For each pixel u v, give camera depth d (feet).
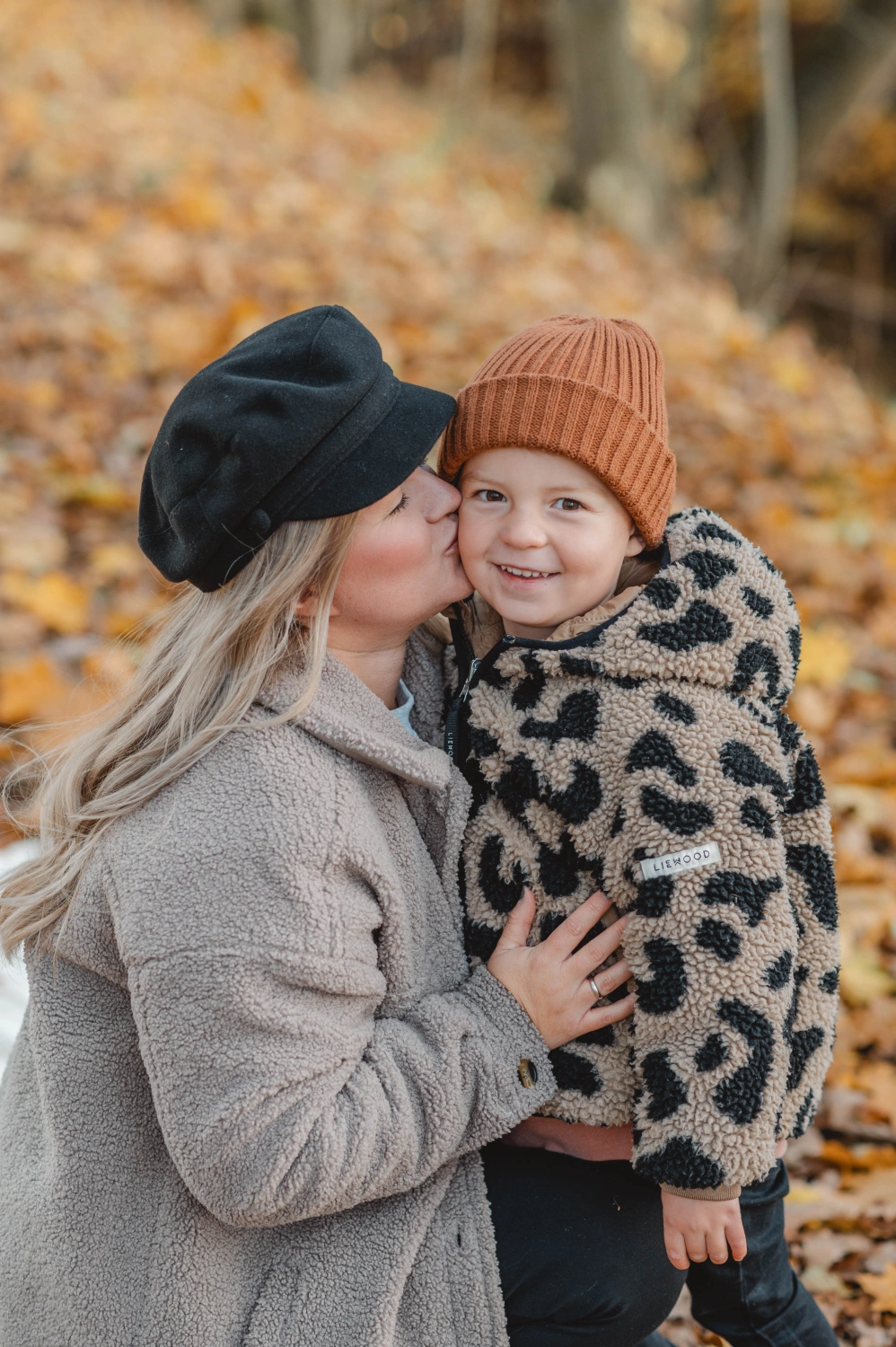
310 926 4.32
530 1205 4.95
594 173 34.09
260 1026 4.27
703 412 18.95
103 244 20.62
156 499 4.91
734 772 4.69
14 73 27.84
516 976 4.77
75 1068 4.67
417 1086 4.57
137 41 35.14
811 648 12.87
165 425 4.77
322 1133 4.30
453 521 5.16
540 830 4.91
